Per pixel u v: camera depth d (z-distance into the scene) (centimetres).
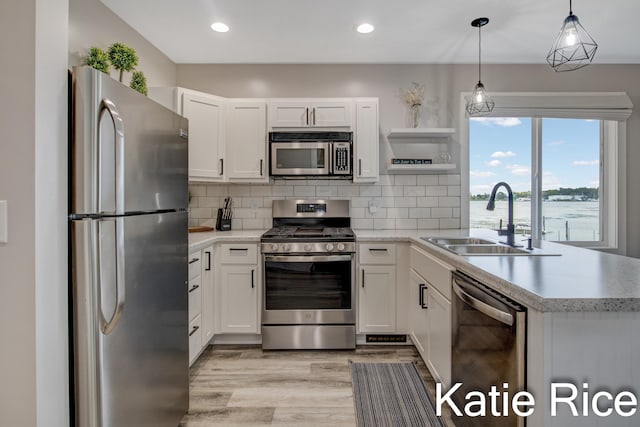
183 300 172
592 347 101
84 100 105
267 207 324
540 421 102
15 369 101
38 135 100
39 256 100
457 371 167
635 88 318
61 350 107
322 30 259
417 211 323
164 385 151
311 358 253
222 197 324
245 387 213
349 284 263
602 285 113
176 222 163
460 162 322
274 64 321
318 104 292
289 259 260
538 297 100
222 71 321
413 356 255
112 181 112
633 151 319
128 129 121
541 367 102
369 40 276
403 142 321
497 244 215
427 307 220
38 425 101
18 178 100
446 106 320
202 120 279
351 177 309
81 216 107
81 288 106
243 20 245
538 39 273
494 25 252
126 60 194
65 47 108
